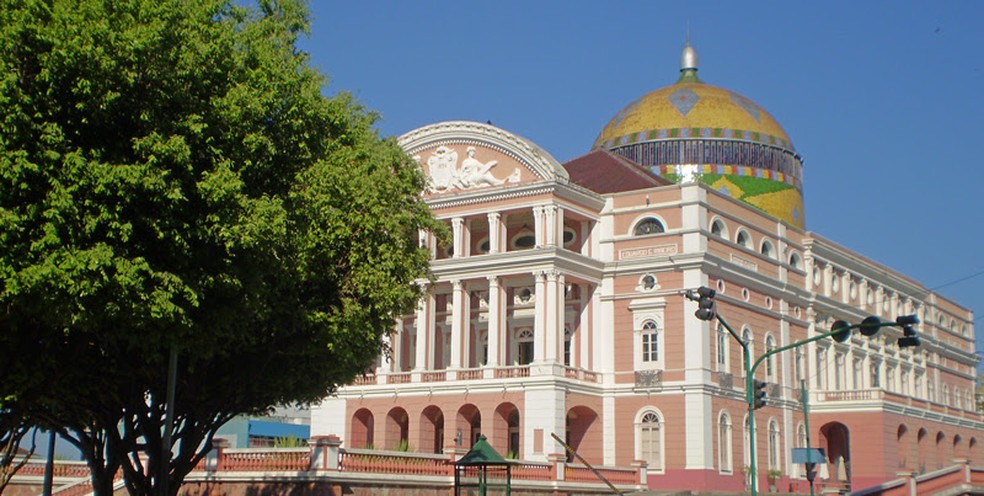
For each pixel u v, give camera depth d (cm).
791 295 7169
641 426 6341
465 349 6562
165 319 2612
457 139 6731
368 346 3638
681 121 8031
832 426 7394
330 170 3344
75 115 2512
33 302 2455
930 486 5150
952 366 9519
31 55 2438
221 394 3422
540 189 6356
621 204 6662
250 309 2858
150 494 3347
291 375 3488
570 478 5288
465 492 4616
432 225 3966
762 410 6731
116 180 2450
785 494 5975
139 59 2506
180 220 2606
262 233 2691
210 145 2730
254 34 3209
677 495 5459
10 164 2369
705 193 6512
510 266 6384
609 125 8431
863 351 7950
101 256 2434
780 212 8000
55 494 4831
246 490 4212
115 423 3294
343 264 3534
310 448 4125
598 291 6612
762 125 8156
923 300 9162
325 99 3488
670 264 6369
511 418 6506
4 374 2723
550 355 6206
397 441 6781
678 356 6303
